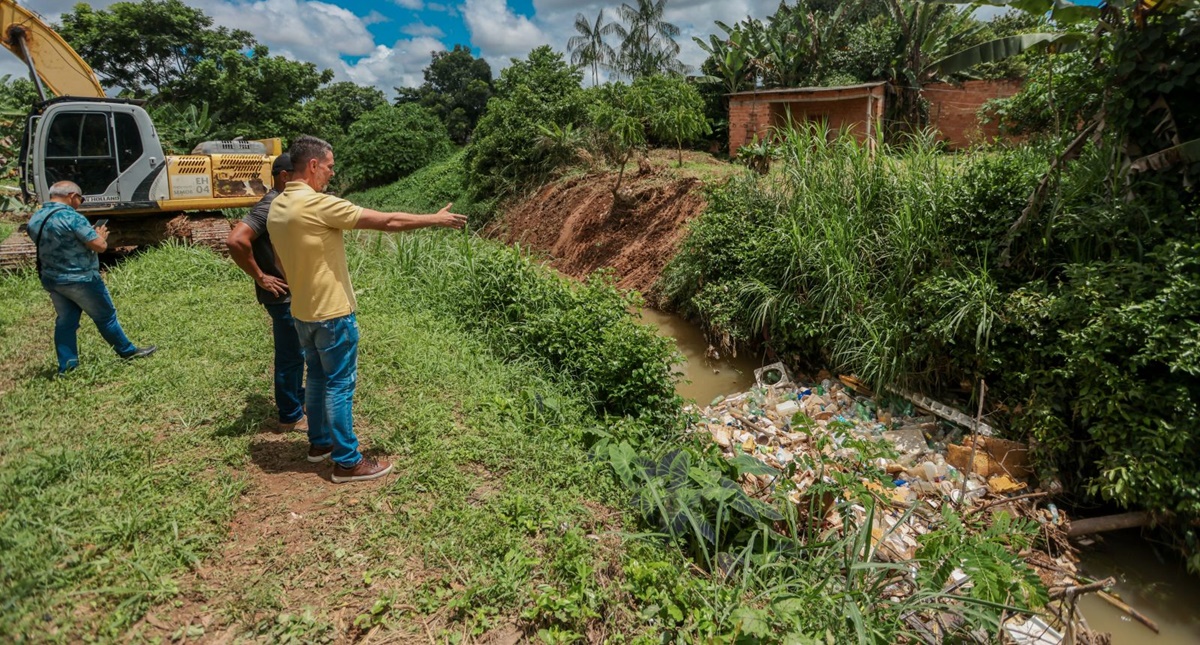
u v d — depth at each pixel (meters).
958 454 5.83
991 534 3.71
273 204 3.43
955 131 18.47
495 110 19.70
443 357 5.93
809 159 8.75
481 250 9.10
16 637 2.52
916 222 7.07
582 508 3.76
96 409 4.55
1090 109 6.73
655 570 3.22
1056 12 5.92
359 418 4.64
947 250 6.82
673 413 5.81
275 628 2.75
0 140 15.81
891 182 7.79
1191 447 4.57
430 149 28.55
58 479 3.58
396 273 8.79
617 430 5.01
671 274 10.38
